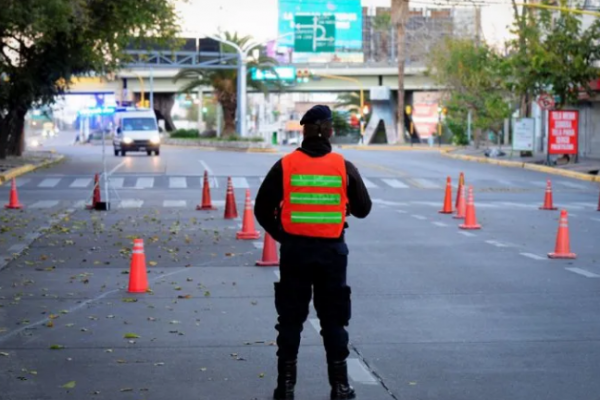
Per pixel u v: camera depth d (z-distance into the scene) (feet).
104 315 53.42
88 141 492.54
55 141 581.53
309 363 41.91
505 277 68.08
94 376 39.78
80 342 46.37
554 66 229.04
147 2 212.43
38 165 226.17
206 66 376.89
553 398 36.32
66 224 107.55
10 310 54.95
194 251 83.66
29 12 174.09
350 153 329.93
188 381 38.91
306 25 411.34
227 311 54.70
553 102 247.50
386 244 89.92
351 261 77.51
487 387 37.91
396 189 179.52
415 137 575.38
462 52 317.01
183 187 174.60
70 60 234.58
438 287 63.67
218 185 179.63
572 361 42.27
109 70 245.04
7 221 109.81
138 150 289.12
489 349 44.75
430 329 49.57
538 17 252.21
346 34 577.43
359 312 54.49
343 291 34.99
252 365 41.65
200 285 64.44
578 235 98.17
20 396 36.63
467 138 399.24
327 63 522.47
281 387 35.68
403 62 454.40
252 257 79.71
